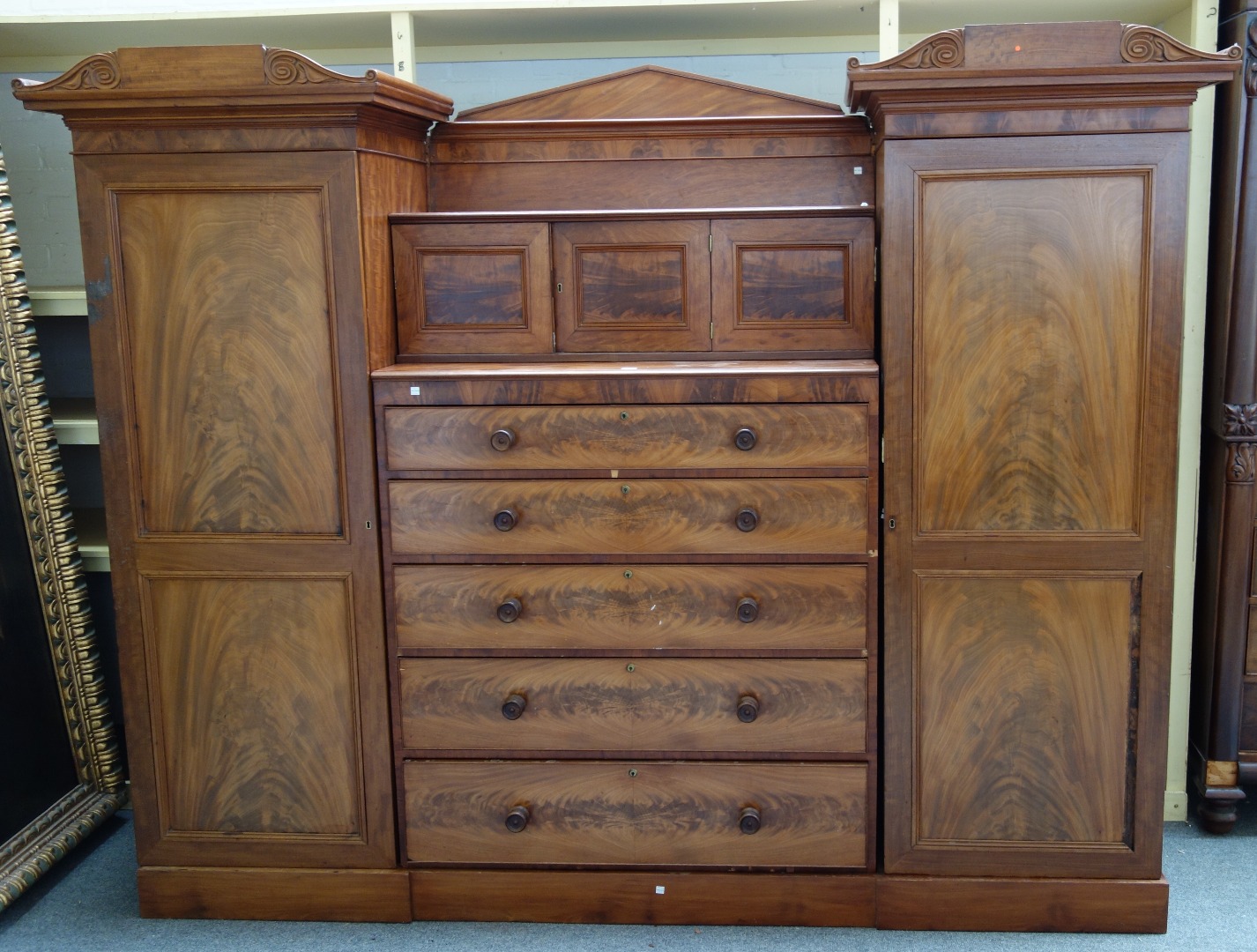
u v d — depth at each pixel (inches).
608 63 121.1
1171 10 106.1
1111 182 82.9
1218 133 100.5
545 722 92.1
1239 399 99.2
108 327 88.7
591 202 99.8
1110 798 90.5
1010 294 84.7
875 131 92.6
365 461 89.0
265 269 86.9
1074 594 88.0
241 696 93.4
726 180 98.7
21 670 103.8
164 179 86.0
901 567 88.3
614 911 94.1
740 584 89.1
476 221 91.6
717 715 91.1
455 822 93.9
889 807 91.6
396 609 91.2
